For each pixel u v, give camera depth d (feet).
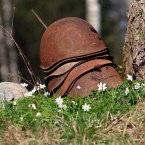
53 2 116.57
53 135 22.61
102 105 24.41
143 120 23.58
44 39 28.19
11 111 23.93
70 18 28.17
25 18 113.70
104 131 22.80
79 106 24.50
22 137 22.54
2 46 92.12
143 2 28.04
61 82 27.14
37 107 24.58
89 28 27.86
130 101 25.02
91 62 27.02
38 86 28.19
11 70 94.53
